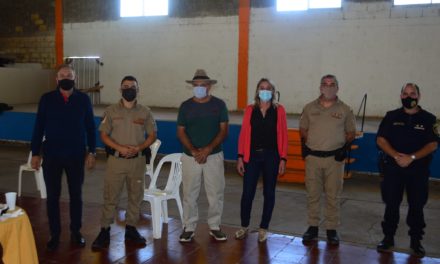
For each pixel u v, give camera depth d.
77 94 3.55
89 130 3.65
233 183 6.39
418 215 3.53
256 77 10.77
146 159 3.69
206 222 4.43
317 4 10.11
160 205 3.97
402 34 9.45
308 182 3.77
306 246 3.74
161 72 11.82
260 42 10.65
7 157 8.36
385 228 3.65
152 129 3.71
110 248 3.65
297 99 10.45
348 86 9.99
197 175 3.69
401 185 3.55
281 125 3.69
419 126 3.44
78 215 3.67
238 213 4.83
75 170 3.56
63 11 12.82
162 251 3.60
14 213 2.57
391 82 9.65
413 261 3.44
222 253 3.57
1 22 13.49
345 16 9.86
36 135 3.47
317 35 10.13
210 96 3.68
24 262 2.53
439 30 9.17
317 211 3.83
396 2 9.46
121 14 12.12
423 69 9.38
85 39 12.66
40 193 5.46
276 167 3.72
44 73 12.85
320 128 3.65
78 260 3.40
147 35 11.88
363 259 3.48
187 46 11.43
